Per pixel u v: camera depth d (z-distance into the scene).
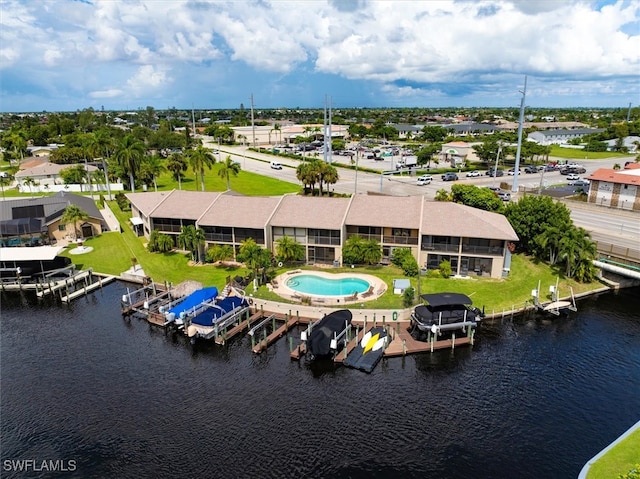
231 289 56.44
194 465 32.34
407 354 45.28
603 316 52.75
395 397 39.25
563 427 35.53
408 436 34.78
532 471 31.45
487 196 77.81
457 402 38.56
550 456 32.72
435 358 44.81
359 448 33.62
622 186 87.69
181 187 121.69
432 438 34.53
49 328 52.00
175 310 51.03
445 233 58.59
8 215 78.88
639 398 38.84
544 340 47.88
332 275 60.47
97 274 66.19
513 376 42.00
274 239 66.06
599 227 75.62
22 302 58.94
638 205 85.62
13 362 45.12
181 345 47.97
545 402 38.44
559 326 50.53
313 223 63.22
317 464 32.22
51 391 40.53
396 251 62.22
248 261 57.25
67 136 189.50
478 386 40.62
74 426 36.22
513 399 38.88
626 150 181.12
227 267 65.44
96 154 116.94
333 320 46.31
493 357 44.97
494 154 147.25
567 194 103.06
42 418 37.16
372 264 63.72
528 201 68.56
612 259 60.69
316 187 115.38
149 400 39.19
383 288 56.00
